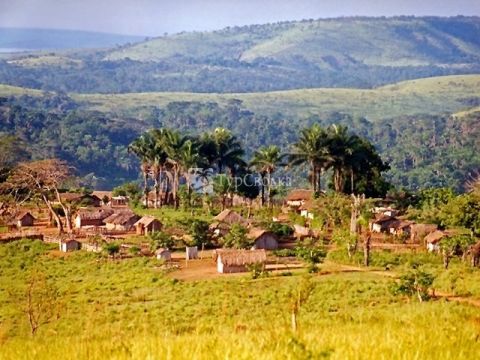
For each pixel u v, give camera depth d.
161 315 66.00
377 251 105.31
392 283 73.31
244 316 61.19
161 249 103.56
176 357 18.19
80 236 123.12
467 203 109.81
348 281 80.38
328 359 17.92
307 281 61.16
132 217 133.62
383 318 40.59
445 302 60.19
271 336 22.09
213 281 85.62
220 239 116.12
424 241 110.38
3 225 138.88
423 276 69.44
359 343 19.95
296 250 105.12
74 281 89.38
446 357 18.11
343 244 107.25
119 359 19.05
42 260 104.19
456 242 93.75
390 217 128.25
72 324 63.16
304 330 28.56
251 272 89.50
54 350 22.05
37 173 135.00
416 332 23.58
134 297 77.50
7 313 68.12
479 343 21.19
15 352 22.33
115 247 103.31
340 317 47.47
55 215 127.38
